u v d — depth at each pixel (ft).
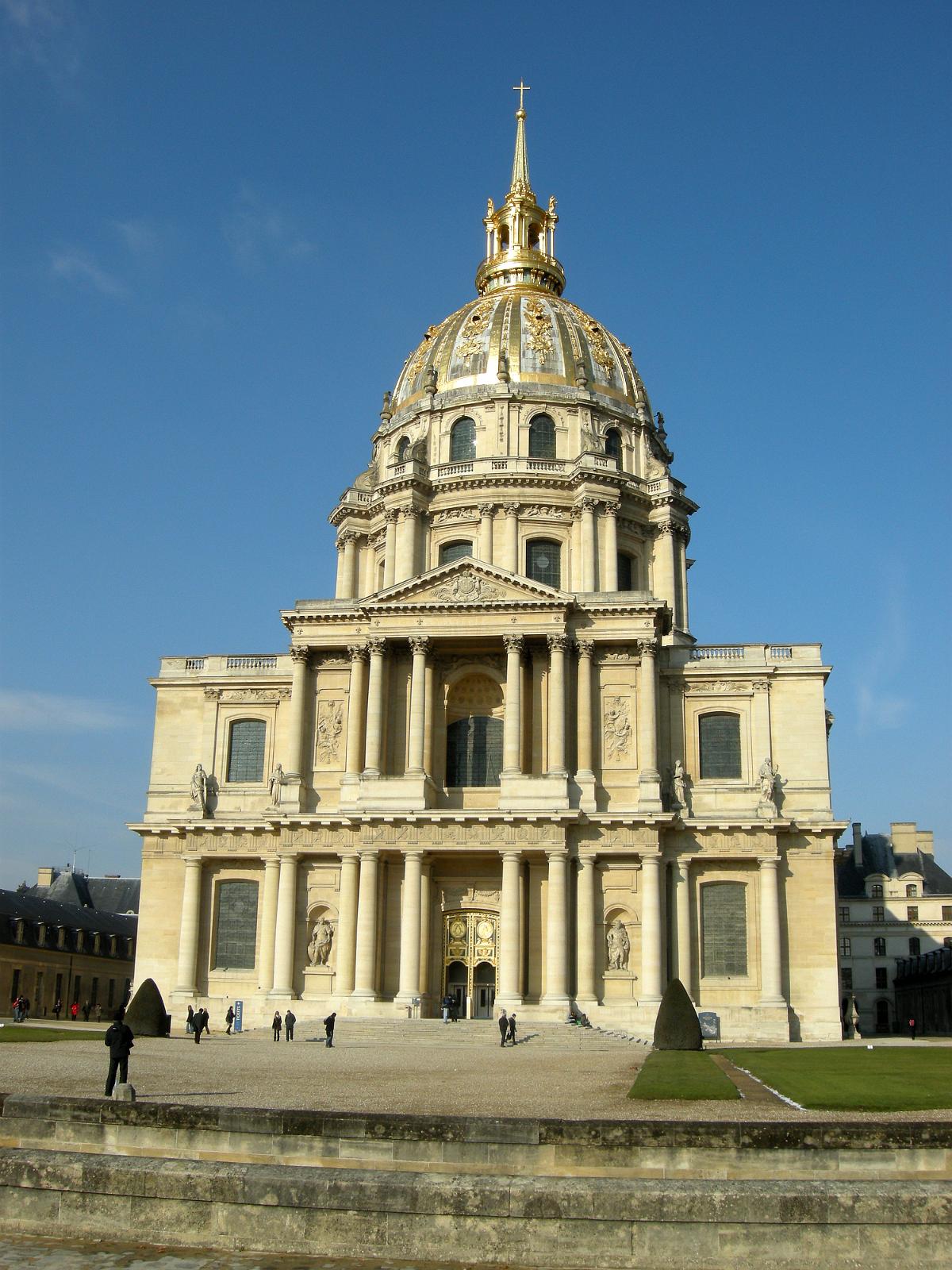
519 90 452.35
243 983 292.81
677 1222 64.75
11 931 389.19
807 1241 64.13
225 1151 83.66
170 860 304.71
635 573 363.35
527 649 296.51
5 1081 132.77
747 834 283.18
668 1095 125.18
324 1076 153.48
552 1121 81.25
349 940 280.31
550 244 440.04
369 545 375.86
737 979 279.28
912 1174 78.18
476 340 382.42
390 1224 66.23
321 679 303.89
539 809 276.21
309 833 288.30
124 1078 115.65
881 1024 509.76
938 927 513.86
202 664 318.86
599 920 277.44
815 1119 95.76
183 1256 66.03
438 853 280.72
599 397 374.02
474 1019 266.57
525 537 350.84
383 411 396.78
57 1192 70.18
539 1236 65.31
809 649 301.84
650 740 287.28
